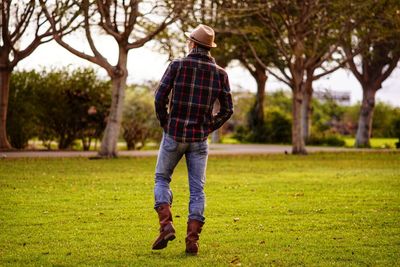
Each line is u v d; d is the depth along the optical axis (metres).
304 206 12.82
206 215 11.52
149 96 38.31
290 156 32.22
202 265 7.55
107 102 34.28
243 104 68.56
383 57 45.22
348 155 33.47
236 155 32.38
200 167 8.33
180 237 9.45
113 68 27.41
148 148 39.38
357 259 7.99
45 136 34.34
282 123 52.31
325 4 32.00
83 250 8.37
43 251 8.28
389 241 9.13
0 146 30.34
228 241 9.10
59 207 12.30
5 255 8.02
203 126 8.27
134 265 7.54
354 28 34.25
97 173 20.05
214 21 32.16
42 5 25.53
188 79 8.15
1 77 30.03
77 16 25.62
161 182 8.29
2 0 28.19
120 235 9.46
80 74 33.78
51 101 33.38
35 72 33.25
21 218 10.91
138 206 12.58
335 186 17.06
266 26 33.56
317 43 33.69
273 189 16.12
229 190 15.80
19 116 32.84
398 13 33.72
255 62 41.81
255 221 10.87
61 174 19.34
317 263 7.76
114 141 28.00
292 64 33.81
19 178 17.70
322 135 51.06
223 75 8.34
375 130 68.19
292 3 32.38
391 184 17.69
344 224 10.61
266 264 7.69
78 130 34.56
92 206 12.51
